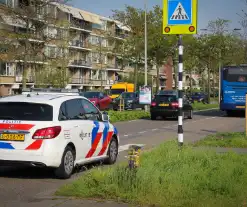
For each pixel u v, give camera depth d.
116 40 67.50
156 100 29.64
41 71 43.88
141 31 52.06
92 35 80.62
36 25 38.00
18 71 62.94
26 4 38.00
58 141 8.93
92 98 37.50
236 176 8.29
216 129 22.47
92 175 7.63
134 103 44.47
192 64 67.12
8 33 36.84
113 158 11.53
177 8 11.30
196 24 11.26
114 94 53.44
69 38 45.91
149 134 20.02
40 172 9.98
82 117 10.13
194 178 7.94
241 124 26.05
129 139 17.83
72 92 11.07
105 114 11.08
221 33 58.28
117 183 7.25
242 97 34.19
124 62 59.16
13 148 8.80
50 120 8.98
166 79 110.06
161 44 50.19
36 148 8.76
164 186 7.17
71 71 77.88
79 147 9.67
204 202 6.52
